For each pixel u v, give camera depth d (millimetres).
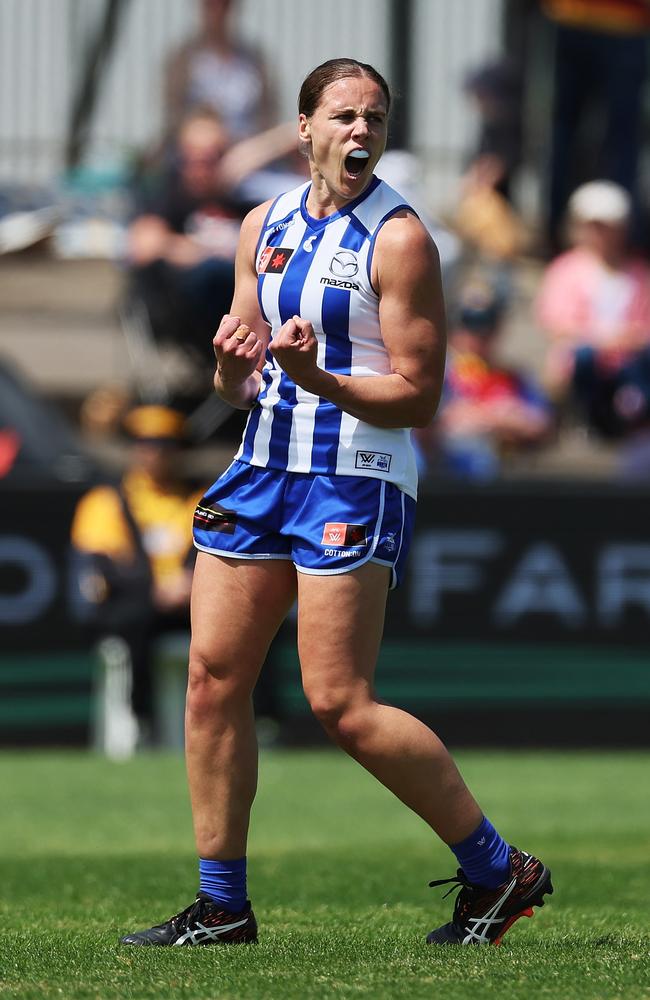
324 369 12422
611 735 36875
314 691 12477
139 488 34594
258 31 48594
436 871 19562
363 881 18500
